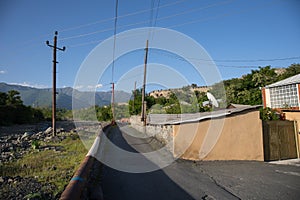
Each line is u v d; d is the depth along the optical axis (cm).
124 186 495
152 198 428
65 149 988
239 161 808
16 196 387
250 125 862
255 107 873
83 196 368
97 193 422
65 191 304
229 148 827
